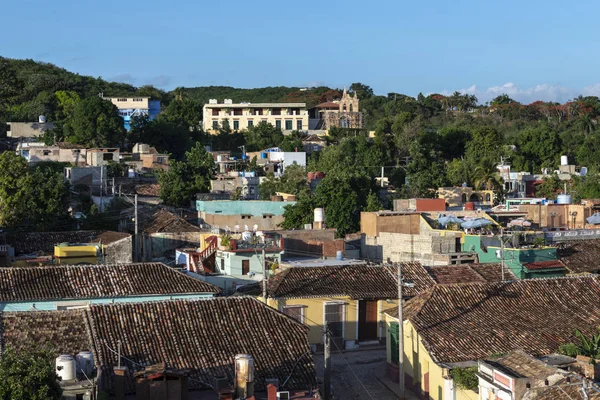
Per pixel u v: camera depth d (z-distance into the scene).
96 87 186.62
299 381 36.72
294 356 38.31
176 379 32.75
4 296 46.12
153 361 36.81
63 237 67.19
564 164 127.81
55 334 39.38
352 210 78.62
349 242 70.00
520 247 59.97
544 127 142.88
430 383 41.34
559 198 82.44
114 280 49.22
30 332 39.41
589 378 35.00
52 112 139.62
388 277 53.94
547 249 60.00
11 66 187.38
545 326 44.19
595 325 44.72
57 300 46.94
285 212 79.31
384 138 129.88
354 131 149.25
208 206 80.94
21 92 148.62
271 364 37.50
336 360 49.53
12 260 60.03
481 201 95.31
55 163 101.00
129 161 111.50
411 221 67.94
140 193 93.81
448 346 41.41
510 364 35.16
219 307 41.09
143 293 48.38
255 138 144.75
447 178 104.94
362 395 43.38
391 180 112.19
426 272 55.16
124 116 152.38
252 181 99.38
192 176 95.50
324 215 76.81
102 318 39.50
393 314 45.91
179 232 73.19
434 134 133.75
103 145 115.31
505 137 144.50
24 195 74.88
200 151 105.94
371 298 51.56
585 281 49.56
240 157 131.12
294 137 143.62
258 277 57.62
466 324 43.81
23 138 121.88
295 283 51.84
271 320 40.69
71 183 92.94
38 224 74.06
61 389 31.95
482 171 103.69
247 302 41.72
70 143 113.62
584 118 162.62
